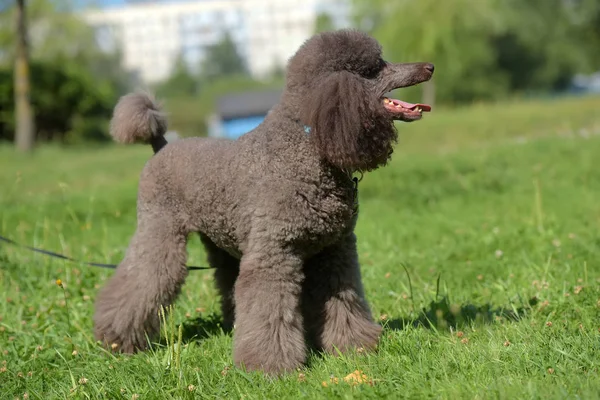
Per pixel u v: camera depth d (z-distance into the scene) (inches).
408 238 276.8
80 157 830.5
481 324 171.0
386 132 149.6
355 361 149.0
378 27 1547.7
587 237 246.4
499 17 1567.4
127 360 165.8
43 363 174.1
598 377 126.5
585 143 490.0
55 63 1169.4
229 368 154.3
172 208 172.2
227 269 190.5
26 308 212.2
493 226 279.9
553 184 359.9
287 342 151.1
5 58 1175.6
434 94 1737.2
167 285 171.8
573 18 1839.3
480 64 1721.2
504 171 416.8
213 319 199.3
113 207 382.9
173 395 144.9
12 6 1130.0
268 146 152.0
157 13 4207.7
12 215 354.6
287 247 149.9
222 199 157.8
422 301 196.7
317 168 147.6
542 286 193.6
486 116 880.3
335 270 162.4
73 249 273.6
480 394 124.6
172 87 2714.1
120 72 2177.7
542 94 1926.7
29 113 922.7
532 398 119.4
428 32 1423.5
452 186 389.4
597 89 2176.4
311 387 137.8
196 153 166.2
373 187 402.6
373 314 191.5
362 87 147.1
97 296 183.2
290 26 4192.9
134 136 181.6
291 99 152.9
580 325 157.8
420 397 127.8
